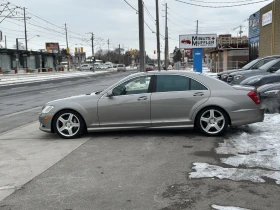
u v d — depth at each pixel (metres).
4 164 5.73
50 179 4.95
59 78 44.56
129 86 7.39
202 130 7.19
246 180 4.65
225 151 6.04
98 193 4.39
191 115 7.19
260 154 5.73
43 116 7.45
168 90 7.29
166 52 50.75
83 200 4.20
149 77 7.39
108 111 7.29
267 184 4.50
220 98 7.11
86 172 5.20
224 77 15.04
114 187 4.57
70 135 7.40
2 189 4.62
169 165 5.39
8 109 14.02
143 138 7.20
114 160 5.75
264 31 27.73
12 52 64.44
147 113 7.25
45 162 5.77
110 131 7.82
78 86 28.22
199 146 6.45
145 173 5.07
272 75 10.66
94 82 34.22
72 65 113.12
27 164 5.69
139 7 20.20
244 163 5.33
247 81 10.84
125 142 6.92
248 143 6.45
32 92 22.69
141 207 3.96
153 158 5.79
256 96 7.23
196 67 25.36
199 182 4.64
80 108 7.30
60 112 7.39
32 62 73.81
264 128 7.61
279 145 6.16
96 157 5.96
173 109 7.20
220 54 44.00
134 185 4.62
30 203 4.16
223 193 4.27
